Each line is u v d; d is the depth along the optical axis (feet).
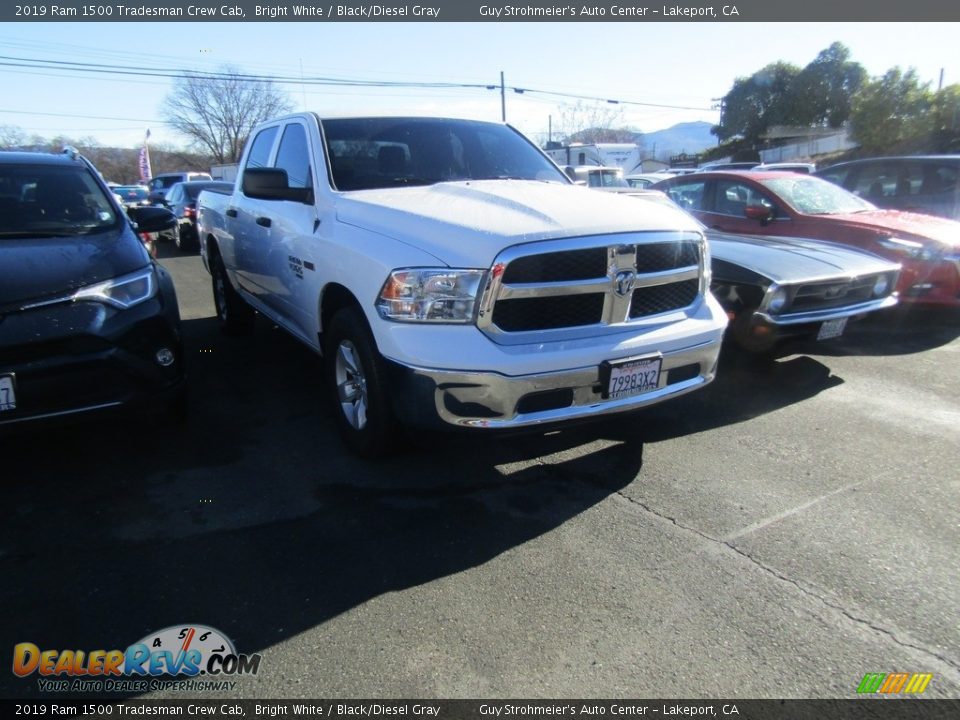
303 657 7.06
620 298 9.79
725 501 10.27
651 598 7.98
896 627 7.48
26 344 9.60
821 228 20.54
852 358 17.80
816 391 15.28
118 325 10.43
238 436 12.75
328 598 8.00
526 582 8.29
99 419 10.55
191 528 9.50
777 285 14.52
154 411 11.28
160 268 12.91
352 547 9.06
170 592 8.09
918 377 16.12
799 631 7.43
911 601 7.91
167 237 51.42
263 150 16.67
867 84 121.70
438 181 13.34
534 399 9.37
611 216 9.97
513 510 10.03
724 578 8.36
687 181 24.79
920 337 19.80
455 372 9.04
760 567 8.58
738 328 15.16
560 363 9.31
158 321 11.02
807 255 15.92
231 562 8.70
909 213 22.39
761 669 6.88
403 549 9.01
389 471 11.24
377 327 9.80
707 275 11.25
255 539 9.23
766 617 7.64
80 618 7.63
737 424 13.35
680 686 6.68
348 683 6.73
